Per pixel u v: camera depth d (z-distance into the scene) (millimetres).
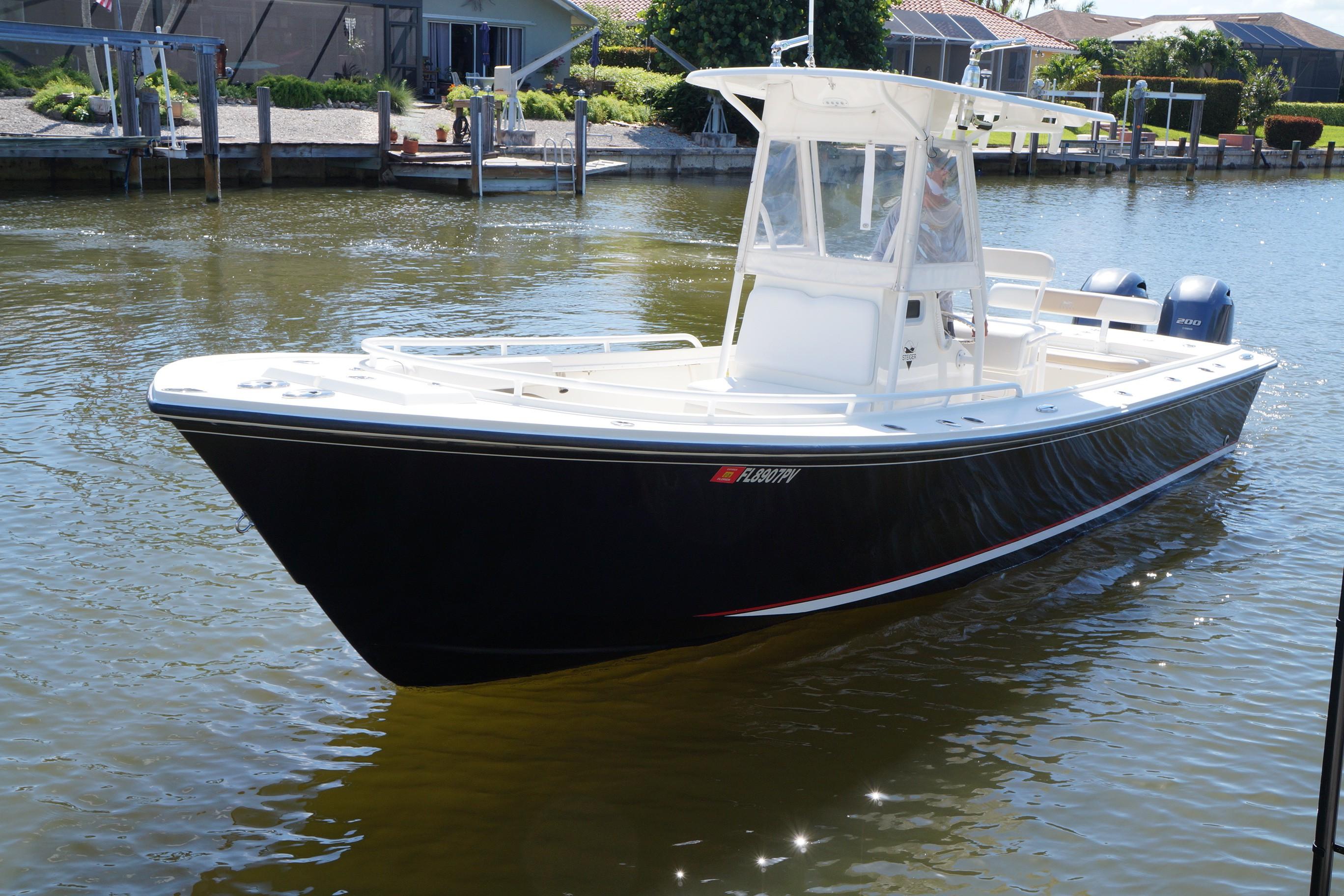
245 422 4039
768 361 5922
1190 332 9016
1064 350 8422
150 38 20984
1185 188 34875
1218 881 3809
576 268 16125
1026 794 4266
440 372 4965
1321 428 9070
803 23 33812
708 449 4586
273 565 5988
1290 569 6422
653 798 4188
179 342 10656
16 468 7117
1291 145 48906
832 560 5367
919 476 5398
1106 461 6668
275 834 3932
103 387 8969
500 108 30703
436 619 4660
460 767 4352
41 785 4137
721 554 4957
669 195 26969
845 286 5648
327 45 31703
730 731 4652
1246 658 5367
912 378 5895
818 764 4434
